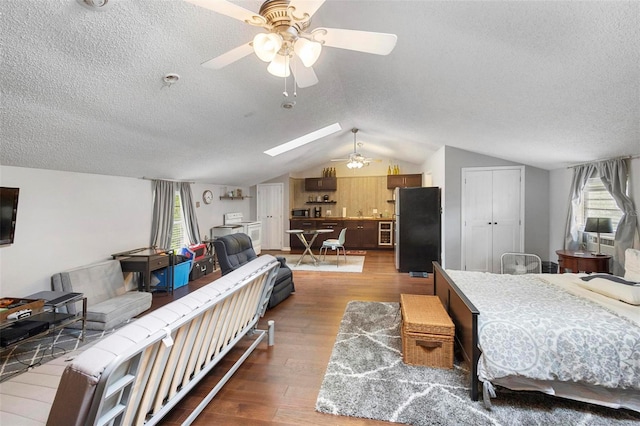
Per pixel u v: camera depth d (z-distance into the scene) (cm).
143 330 120
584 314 193
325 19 217
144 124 282
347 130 584
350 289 454
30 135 240
